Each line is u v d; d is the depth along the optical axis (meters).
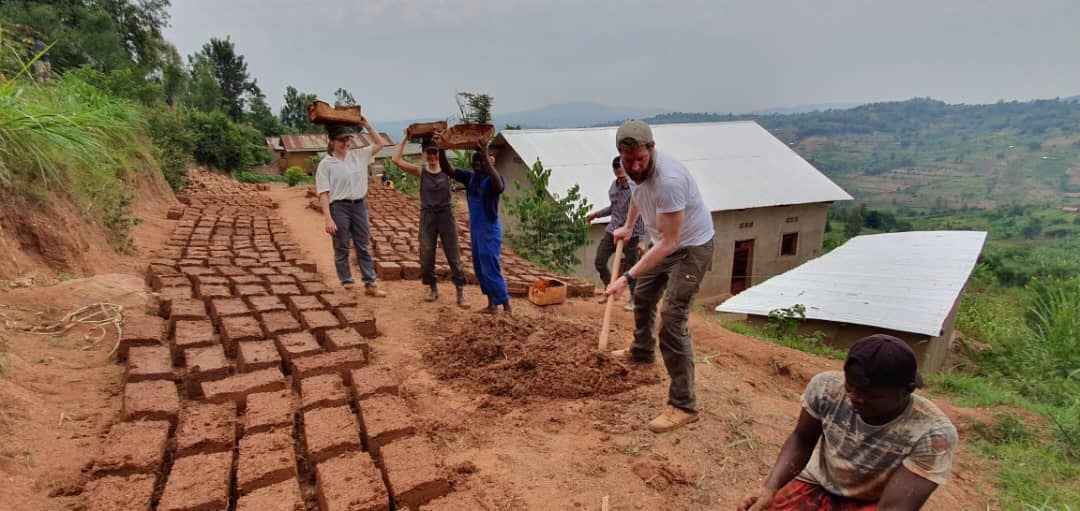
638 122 3.24
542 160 15.84
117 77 21.45
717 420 3.88
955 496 3.51
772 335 8.55
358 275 7.84
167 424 3.13
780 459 2.49
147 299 5.31
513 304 6.54
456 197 22.95
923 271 12.01
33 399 3.26
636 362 4.60
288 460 2.87
